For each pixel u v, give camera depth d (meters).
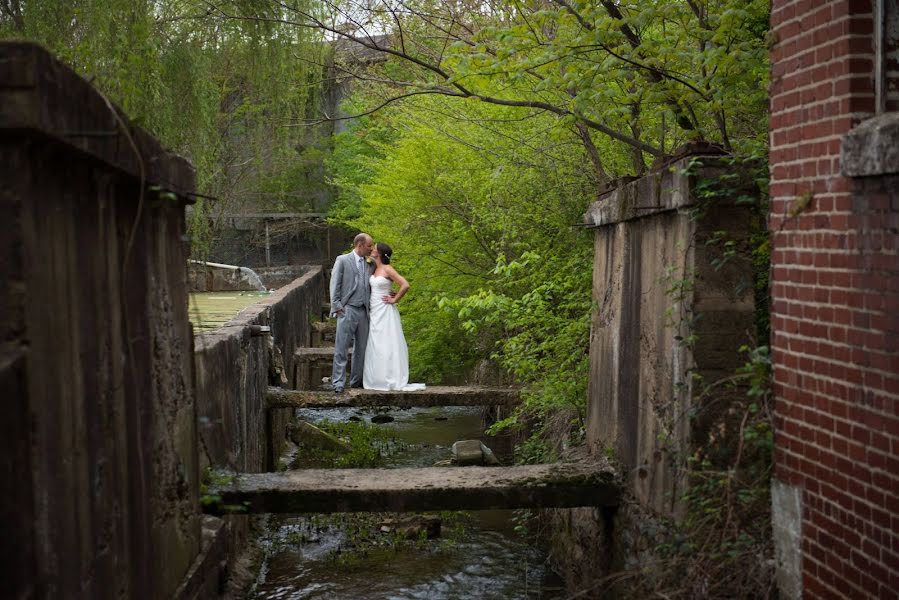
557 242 9.40
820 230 3.90
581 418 8.23
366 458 11.63
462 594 7.44
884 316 3.42
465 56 6.28
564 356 8.44
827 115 3.83
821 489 3.92
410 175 11.64
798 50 4.07
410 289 12.77
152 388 4.10
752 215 5.10
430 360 13.28
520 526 9.03
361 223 15.27
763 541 4.57
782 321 4.28
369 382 10.52
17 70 2.50
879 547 3.46
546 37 6.98
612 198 6.76
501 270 8.69
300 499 6.12
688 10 6.12
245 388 8.46
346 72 8.63
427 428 13.94
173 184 4.30
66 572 2.87
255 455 9.13
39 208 2.72
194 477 4.98
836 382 3.78
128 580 3.58
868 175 3.47
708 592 4.50
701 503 4.75
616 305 6.83
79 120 2.88
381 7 7.12
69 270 2.99
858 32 3.65
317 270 22.88
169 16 8.07
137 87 6.23
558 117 8.05
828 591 3.86
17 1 6.67
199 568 4.82
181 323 4.79
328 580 7.71
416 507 6.21
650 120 7.20
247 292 18.69
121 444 3.55
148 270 4.10
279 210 24.91
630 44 6.40
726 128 7.00
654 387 5.73
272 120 9.19
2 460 2.41
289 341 13.93
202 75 8.25
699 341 5.04
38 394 2.66
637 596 5.12
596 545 6.87
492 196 9.77
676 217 5.36
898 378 3.33
